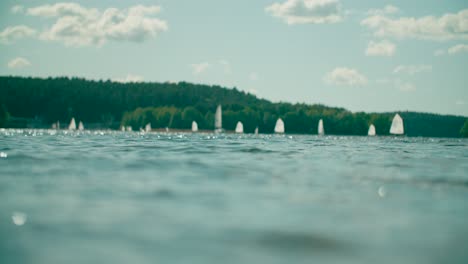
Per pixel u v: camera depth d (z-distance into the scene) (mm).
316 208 16266
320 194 19234
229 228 13375
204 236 12570
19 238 12188
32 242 11875
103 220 14023
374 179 24797
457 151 60000
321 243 12227
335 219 14688
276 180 23531
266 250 11625
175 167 29438
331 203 17234
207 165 31141
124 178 23438
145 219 14203
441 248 11992
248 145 63062
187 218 14422
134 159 34938
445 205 17297
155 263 10562
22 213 14766
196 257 11008
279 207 16312
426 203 17656
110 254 11078
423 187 22078
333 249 11789
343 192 19938
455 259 11242
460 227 13992
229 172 26922
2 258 10742
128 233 12703
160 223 13773
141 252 11234
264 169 29047
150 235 12555
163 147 52719
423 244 12297
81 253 11117
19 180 22094
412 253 11594
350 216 15148
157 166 29891
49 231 12797
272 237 12625
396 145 81375
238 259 10969
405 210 16234
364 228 13703
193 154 41875
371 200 18078
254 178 24219
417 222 14516
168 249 11484
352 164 34281
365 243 12297
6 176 23609
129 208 15727
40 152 40938
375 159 40281
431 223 14414
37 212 14922
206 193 19000
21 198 17281
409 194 19812
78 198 17422
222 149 51000
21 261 10586
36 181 21828
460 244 12344
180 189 19953
